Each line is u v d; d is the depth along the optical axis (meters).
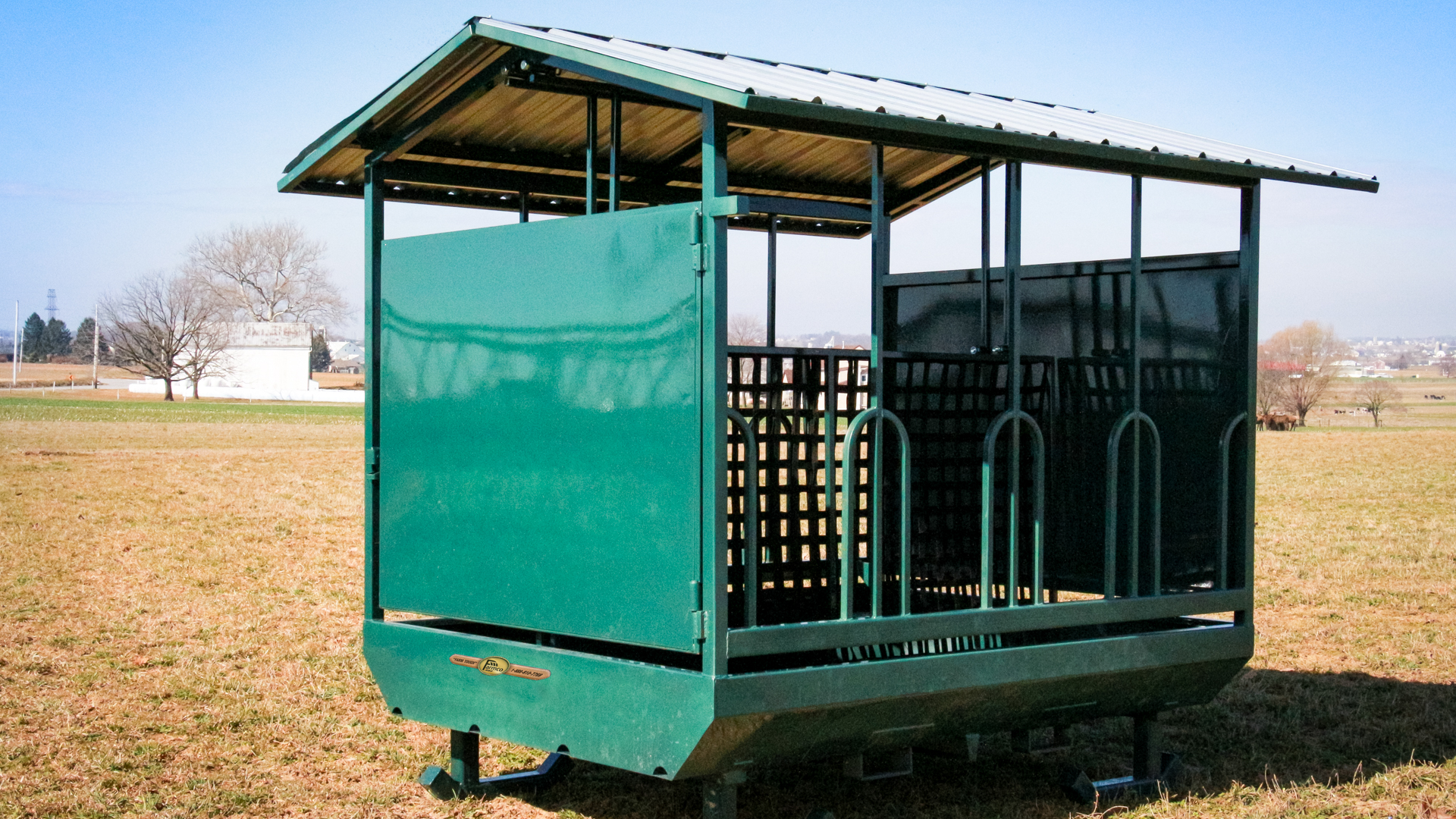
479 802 5.76
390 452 5.59
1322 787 5.91
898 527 6.08
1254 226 5.95
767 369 5.61
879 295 4.95
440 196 6.60
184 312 79.81
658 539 4.48
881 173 4.93
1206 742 6.98
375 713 7.46
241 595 11.77
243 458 29.78
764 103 4.10
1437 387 122.56
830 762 6.44
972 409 6.34
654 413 4.50
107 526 16.72
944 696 4.99
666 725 4.45
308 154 5.80
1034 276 6.94
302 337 89.00
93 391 91.81
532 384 4.95
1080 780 5.76
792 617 5.86
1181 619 6.42
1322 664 8.99
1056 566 6.82
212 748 6.68
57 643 9.37
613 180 5.21
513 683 5.02
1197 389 6.21
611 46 4.95
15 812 5.50
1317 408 72.75
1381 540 16.36
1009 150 5.15
